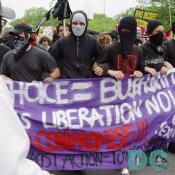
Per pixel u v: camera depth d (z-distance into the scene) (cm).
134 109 568
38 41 1001
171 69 602
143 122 568
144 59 629
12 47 754
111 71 554
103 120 551
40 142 533
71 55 583
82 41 583
